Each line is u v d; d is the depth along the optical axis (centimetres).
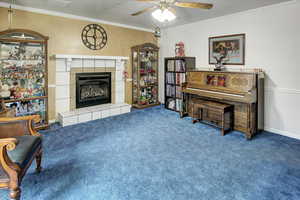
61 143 279
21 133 195
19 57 318
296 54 295
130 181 185
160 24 471
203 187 177
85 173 199
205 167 213
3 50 303
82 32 407
